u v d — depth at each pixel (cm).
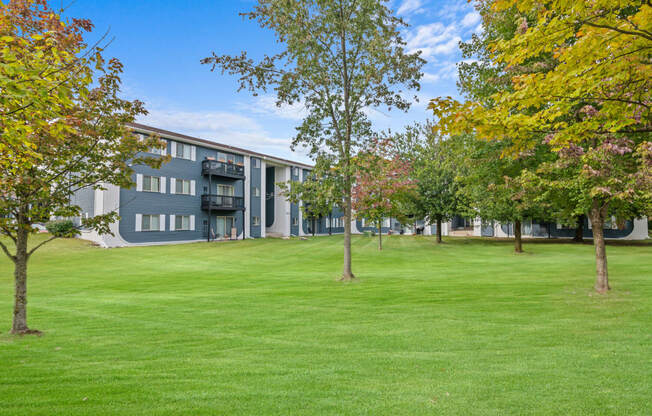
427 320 767
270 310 888
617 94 444
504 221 2559
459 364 512
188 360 552
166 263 1952
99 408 387
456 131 500
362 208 2467
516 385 432
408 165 2675
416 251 2564
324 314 841
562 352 549
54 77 433
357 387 438
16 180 625
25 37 508
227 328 736
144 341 656
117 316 844
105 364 537
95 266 1833
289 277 1450
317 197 1234
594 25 386
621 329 663
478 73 1212
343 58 1253
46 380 472
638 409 366
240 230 3741
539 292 1024
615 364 492
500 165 1323
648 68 407
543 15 444
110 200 2692
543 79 456
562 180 981
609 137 798
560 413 362
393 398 404
